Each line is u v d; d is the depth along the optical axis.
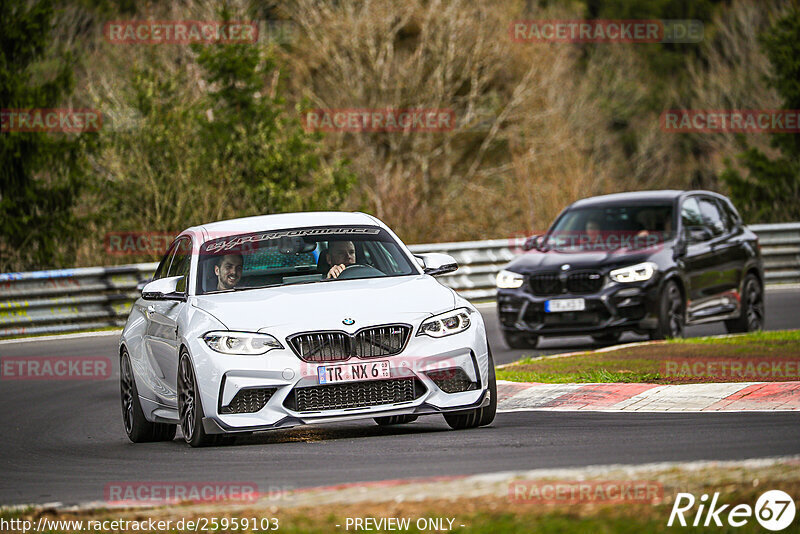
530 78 176.88
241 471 27.42
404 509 20.42
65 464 32.12
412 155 169.12
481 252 87.81
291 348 30.83
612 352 49.34
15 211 98.38
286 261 35.09
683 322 57.19
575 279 56.16
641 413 34.97
